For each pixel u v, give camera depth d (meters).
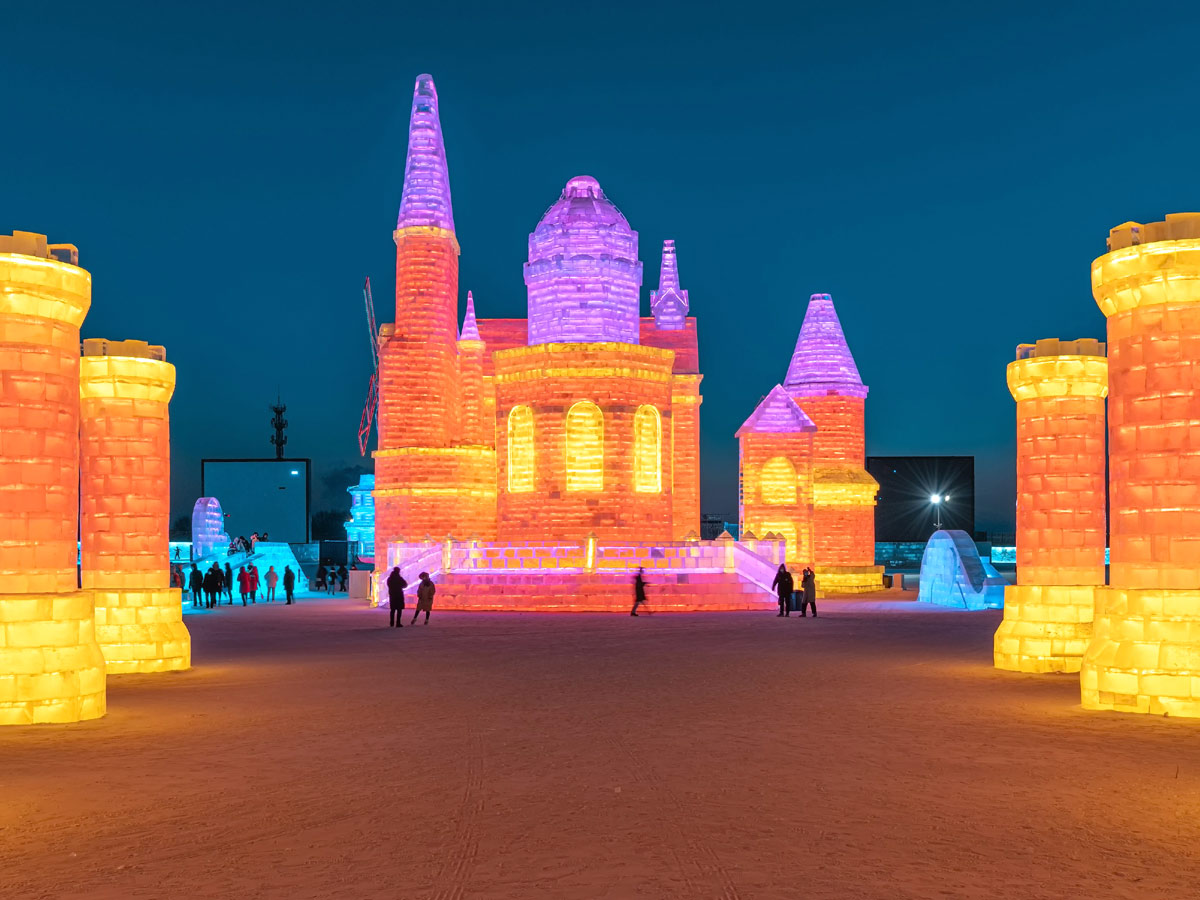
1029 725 12.48
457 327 48.03
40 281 13.82
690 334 52.28
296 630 27.72
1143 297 14.15
